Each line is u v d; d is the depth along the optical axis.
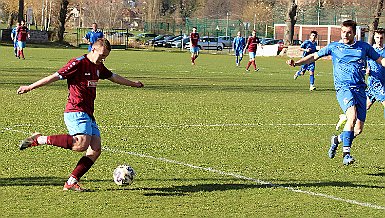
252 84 32.66
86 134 9.76
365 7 90.00
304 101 24.94
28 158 12.34
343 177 11.66
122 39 87.75
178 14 140.62
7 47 70.12
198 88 28.97
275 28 101.75
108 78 10.32
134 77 34.16
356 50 12.80
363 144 15.43
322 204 9.67
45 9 119.50
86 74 9.88
